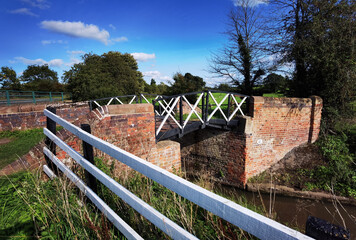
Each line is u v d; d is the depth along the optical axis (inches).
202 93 254.2
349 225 204.4
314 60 336.8
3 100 559.8
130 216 73.5
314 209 233.9
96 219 67.3
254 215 27.8
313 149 319.0
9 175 103.9
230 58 524.1
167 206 84.2
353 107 335.0
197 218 90.0
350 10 319.3
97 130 158.1
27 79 2080.5
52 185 87.7
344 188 251.1
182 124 233.9
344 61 311.4
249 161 288.4
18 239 56.4
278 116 304.0
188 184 36.2
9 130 248.5
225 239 75.7
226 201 31.0
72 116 288.0
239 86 532.7
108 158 153.1
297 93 398.0
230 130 297.0
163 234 67.7
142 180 116.3
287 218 219.6
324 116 348.8
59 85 1350.9
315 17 338.6
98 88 604.7
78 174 117.6
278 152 317.1
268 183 282.7
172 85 529.0
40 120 270.5
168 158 204.8
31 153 105.6
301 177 282.5
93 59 987.9
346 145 308.8
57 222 62.7
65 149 85.8
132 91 957.2
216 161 322.0
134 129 178.4
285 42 400.2
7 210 69.5
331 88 331.0
